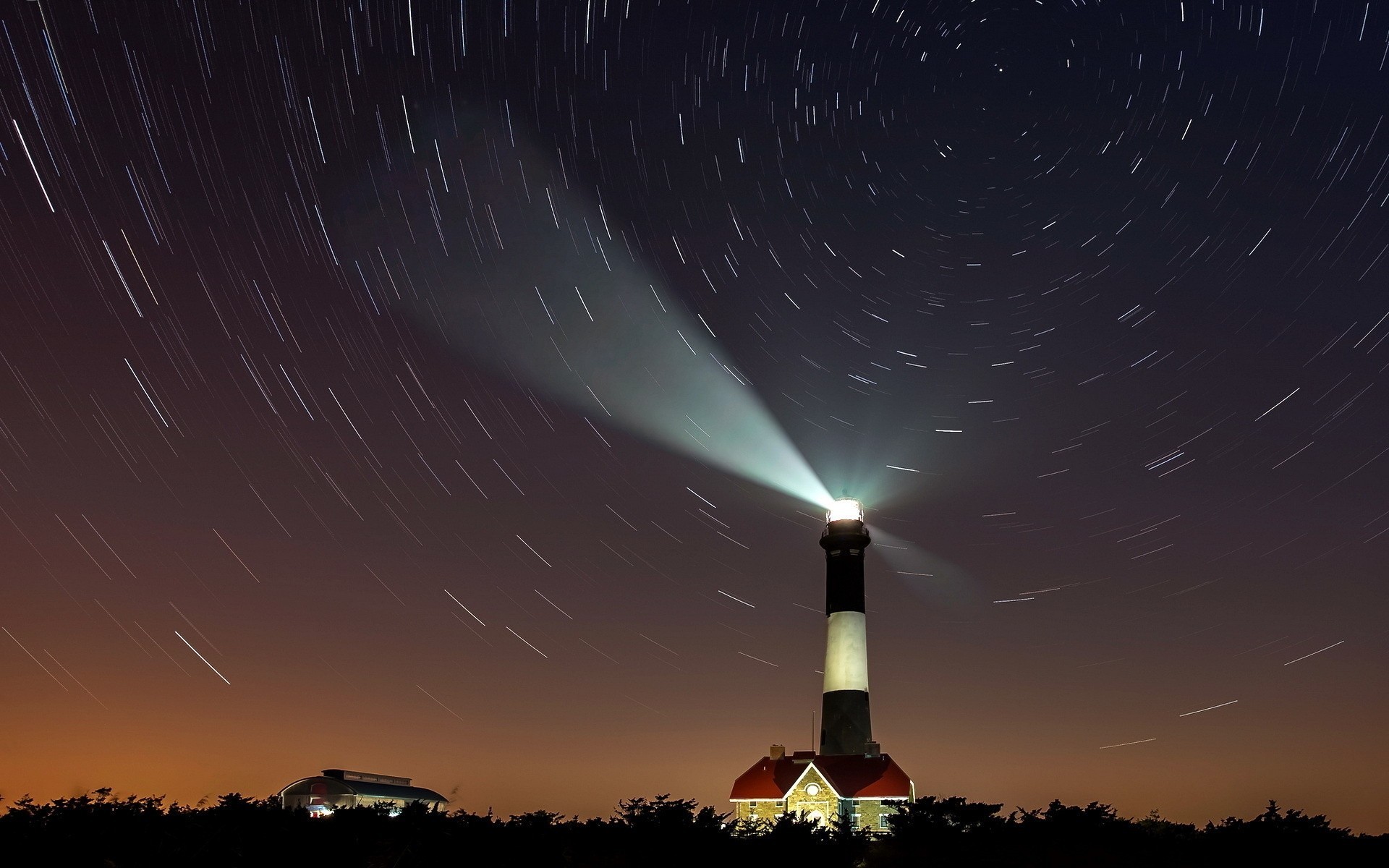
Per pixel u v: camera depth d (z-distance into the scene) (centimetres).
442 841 2230
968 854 2422
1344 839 2441
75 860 1928
